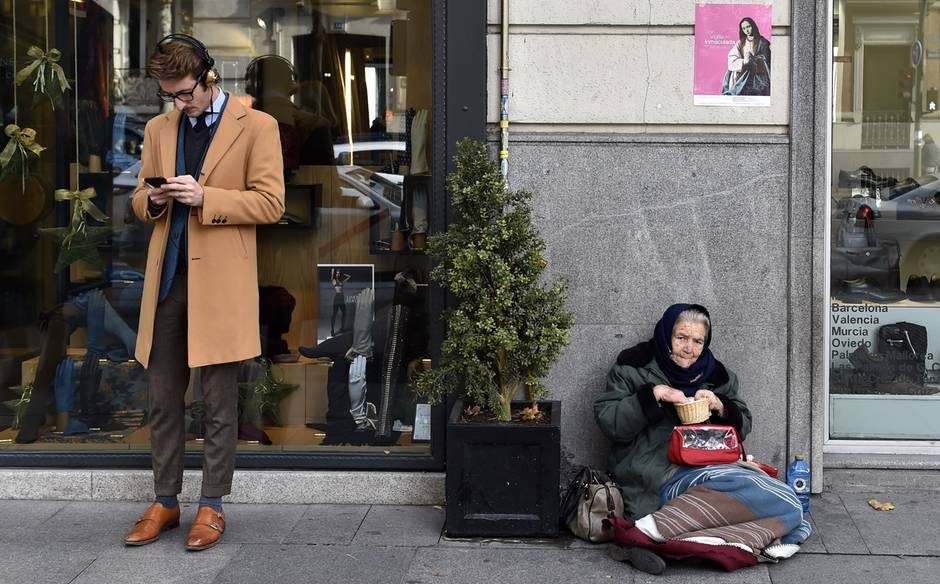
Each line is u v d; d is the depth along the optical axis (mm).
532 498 4582
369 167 5277
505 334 4477
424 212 5230
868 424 5527
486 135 5102
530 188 5109
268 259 5344
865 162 5539
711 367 4855
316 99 5324
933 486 5297
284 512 5008
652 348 4914
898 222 5555
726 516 4387
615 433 4750
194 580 4164
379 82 5262
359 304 5305
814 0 5020
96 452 5258
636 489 4699
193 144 4480
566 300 5086
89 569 4277
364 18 5246
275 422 5312
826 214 5363
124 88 5453
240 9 5391
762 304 5125
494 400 4668
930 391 5512
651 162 5090
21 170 5445
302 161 5316
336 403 5309
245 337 4461
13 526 4797
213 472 4543
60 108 5465
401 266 5266
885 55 5547
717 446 4547
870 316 5531
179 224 4438
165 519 4641
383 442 5273
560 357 5164
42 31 5461
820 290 5109
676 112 5082
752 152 5078
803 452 5152
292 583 4137
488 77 5090
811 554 4465
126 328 5418
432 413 5180
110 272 5434
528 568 4301
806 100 5055
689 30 5055
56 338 5441
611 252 5125
